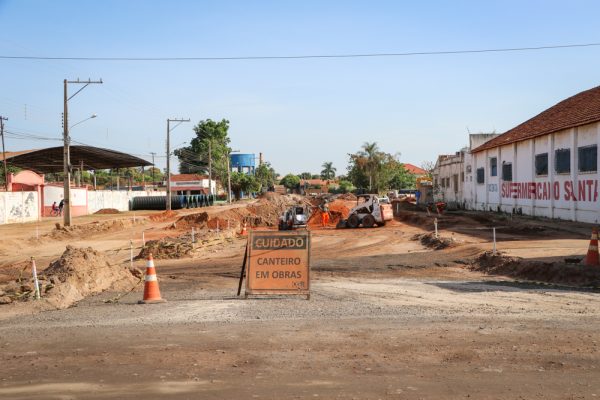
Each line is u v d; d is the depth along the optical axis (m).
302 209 39.81
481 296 11.99
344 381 5.95
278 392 5.60
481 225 33.12
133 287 15.30
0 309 11.15
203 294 13.45
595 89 37.97
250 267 12.41
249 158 143.38
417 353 7.05
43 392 5.68
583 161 30.44
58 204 59.22
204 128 126.44
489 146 45.97
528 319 9.16
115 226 43.28
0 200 45.28
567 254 17.70
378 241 28.80
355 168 102.69
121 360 6.86
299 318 9.56
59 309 11.56
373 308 10.56
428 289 13.35
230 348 7.39
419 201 72.31
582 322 8.84
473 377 6.05
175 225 43.75
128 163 72.25
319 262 20.39
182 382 5.96
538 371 6.24
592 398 5.37
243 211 50.47
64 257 14.89
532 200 37.53
